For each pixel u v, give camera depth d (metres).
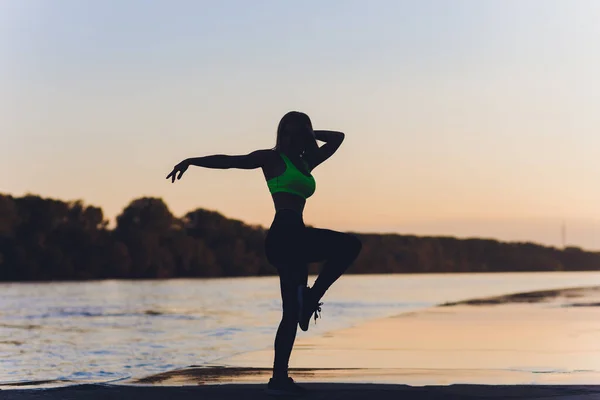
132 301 40.53
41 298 44.44
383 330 11.46
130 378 6.13
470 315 14.87
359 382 5.98
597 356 8.09
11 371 12.13
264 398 5.01
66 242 81.69
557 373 6.67
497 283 61.28
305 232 5.14
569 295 23.52
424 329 11.60
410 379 6.18
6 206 78.38
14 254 78.06
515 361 7.62
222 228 94.31
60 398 4.98
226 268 93.62
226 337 18.33
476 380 6.14
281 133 5.26
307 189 5.20
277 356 5.21
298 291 5.11
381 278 92.69
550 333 10.87
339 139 5.74
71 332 20.52
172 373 6.47
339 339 9.98
